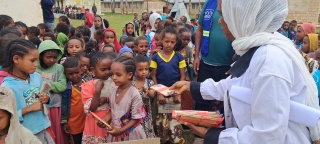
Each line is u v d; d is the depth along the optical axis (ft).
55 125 10.89
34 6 26.40
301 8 92.02
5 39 9.55
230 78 5.86
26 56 8.31
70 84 11.30
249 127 4.94
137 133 9.32
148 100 11.35
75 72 11.12
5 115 6.17
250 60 5.18
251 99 4.99
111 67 8.97
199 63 13.62
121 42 21.29
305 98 5.08
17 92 8.29
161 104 11.89
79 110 11.23
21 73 8.59
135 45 17.17
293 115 4.88
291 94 4.92
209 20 12.47
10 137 6.31
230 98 5.28
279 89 4.62
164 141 12.39
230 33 5.77
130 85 9.34
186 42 17.24
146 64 11.48
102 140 9.71
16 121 6.42
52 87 10.68
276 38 5.07
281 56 4.81
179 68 13.64
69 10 113.19
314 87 5.31
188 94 11.79
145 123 11.09
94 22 28.27
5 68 8.69
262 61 4.85
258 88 4.75
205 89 6.48
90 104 9.42
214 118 5.81
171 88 6.99
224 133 5.39
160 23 24.09
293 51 5.01
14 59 8.30
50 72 11.07
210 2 12.65
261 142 4.75
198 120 5.86
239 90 5.16
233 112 5.25
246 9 5.05
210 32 12.40
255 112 4.82
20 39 8.68
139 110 9.14
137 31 55.83
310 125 4.81
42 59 10.96
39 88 9.11
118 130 8.70
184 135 13.46
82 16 110.32
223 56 12.25
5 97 6.12
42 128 8.82
